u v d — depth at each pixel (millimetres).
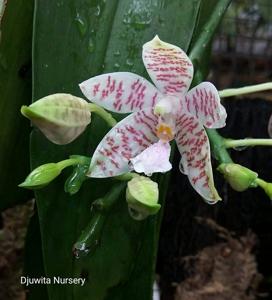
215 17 132
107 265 130
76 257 121
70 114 112
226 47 323
